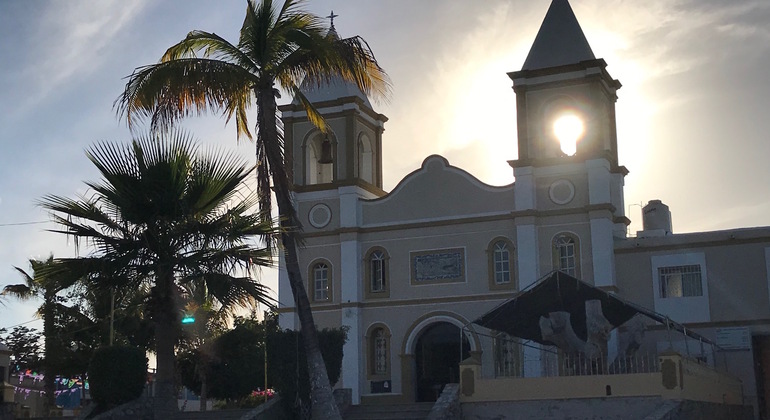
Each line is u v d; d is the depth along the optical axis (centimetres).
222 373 4603
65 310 4200
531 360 3441
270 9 2505
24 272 4144
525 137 3706
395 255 3856
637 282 3594
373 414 2928
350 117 3991
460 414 2589
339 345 3005
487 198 3753
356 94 4047
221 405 5031
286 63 2553
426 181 3866
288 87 2614
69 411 4953
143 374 2744
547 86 3722
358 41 2564
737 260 3497
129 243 2398
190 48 2561
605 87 3778
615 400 2452
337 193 3969
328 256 3934
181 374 4603
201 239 2408
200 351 4481
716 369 3056
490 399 2578
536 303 2756
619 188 3816
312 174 4125
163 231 2395
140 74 2445
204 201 2420
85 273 2359
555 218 3647
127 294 2591
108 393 2673
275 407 2814
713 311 3488
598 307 2639
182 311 2567
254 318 4659
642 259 3606
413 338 3756
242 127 2642
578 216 3616
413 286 3800
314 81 2681
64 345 4212
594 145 3628
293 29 2522
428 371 3756
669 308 3538
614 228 3759
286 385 2853
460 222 3769
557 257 3616
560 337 2630
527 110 3734
